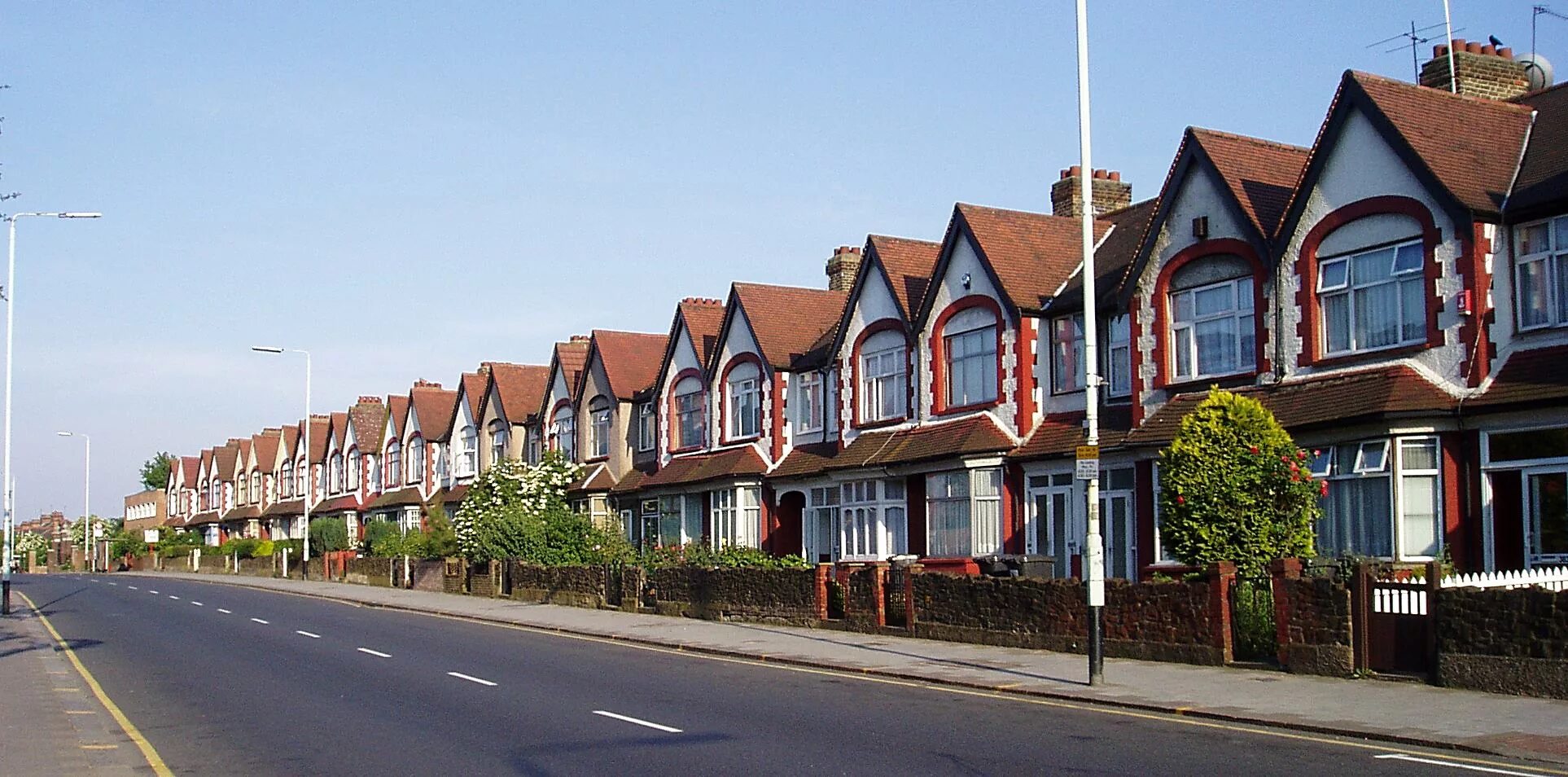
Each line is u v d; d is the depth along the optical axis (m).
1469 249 21.56
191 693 20.05
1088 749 14.14
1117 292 28.31
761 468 40.03
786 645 26.75
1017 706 17.88
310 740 15.52
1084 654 22.84
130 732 16.19
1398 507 21.64
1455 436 21.47
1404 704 16.41
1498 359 21.36
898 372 35.22
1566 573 18.34
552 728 16.09
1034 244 32.88
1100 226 34.03
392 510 73.00
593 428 52.00
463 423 65.75
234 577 76.06
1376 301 23.19
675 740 15.09
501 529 47.66
